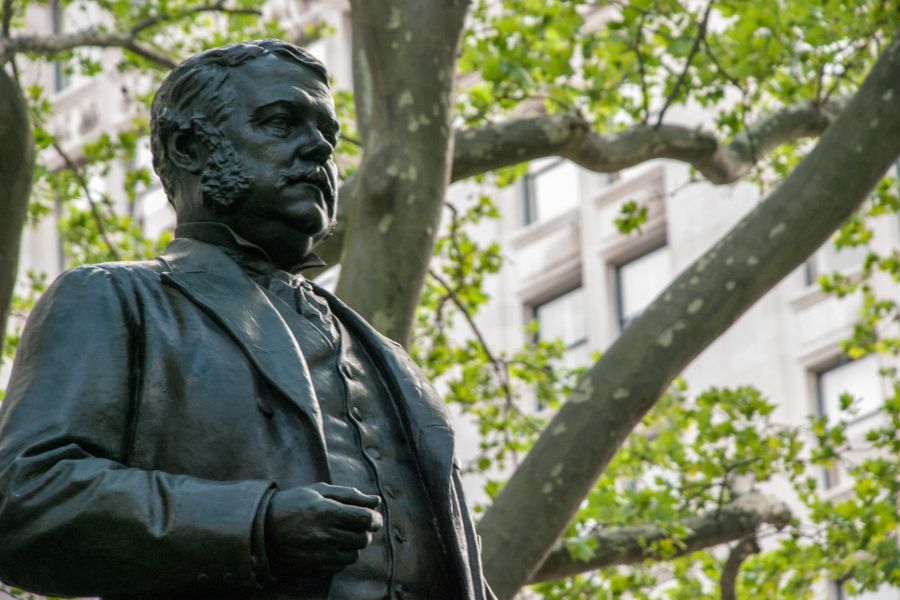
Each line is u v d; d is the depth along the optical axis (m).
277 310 4.59
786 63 13.52
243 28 17.22
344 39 34.97
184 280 4.53
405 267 9.94
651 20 13.13
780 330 30.05
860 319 28.14
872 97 10.62
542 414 28.41
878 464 14.47
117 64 16.97
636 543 12.36
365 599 4.25
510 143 11.72
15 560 4.10
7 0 13.11
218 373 4.35
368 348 4.74
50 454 4.15
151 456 4.26
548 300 34.25
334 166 4.81
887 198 15.76
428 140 10.12
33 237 37.78
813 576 15.22
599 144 12.31
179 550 4.03
